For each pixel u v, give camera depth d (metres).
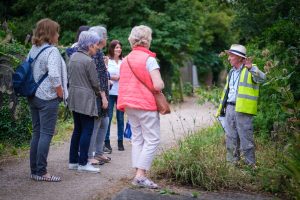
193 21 20.12
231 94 7.02
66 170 6.93
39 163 6.29
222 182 6.15
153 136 5.96
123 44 16.88
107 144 8.30
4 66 8.41
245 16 11.48
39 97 6.11
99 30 6.93
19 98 8.99
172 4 18.45
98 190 5.91
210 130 9.48
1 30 10.75
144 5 17.64
